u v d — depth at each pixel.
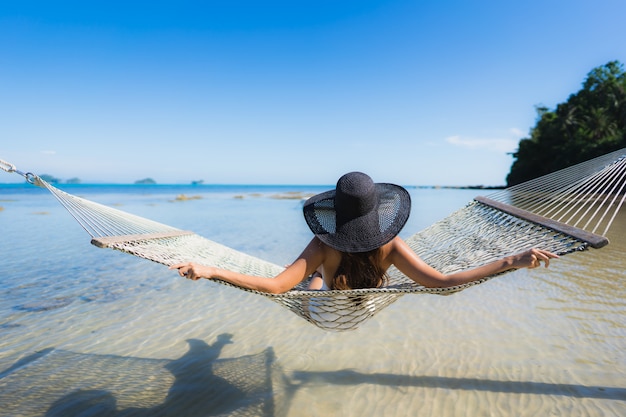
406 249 2.49
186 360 3.79
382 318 4.76
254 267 3.35
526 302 5.12
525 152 49.72
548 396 3.03
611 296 5.21
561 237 2.44
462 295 5.54
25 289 6.05
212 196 50.34
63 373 3.52
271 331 4.46
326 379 3.43
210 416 2.92
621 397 2.96
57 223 15.27
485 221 3.65
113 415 2.93
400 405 3.01
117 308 5.20
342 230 2.42
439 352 3.83
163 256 2.55
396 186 2.72
